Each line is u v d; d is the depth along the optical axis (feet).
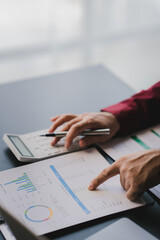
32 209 2.83
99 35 9.89
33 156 3.39
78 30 9.78
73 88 4.52
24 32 9.32
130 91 4.53
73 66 9.14
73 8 9.99
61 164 3.34
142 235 2.65
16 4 9.67
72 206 2.88
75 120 3.70
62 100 4.29
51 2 9.92
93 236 2.62
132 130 3.89
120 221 2.75
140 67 9.56
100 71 4.91
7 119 3.93
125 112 3.88
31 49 9.18
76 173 3.24
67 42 9.50
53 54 9.34
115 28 10.07
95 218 2.79
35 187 3.05
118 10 10.48
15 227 2.33
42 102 4.24
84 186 3.10
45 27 9.55
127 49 9.98
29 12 9.64
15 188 3.03
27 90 4.43
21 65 8.94
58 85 4.56
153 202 2.98
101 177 3.09
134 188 2.98
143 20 10.46
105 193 3.04
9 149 3.52
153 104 4.03
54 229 2.67
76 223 2.73
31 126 3.87
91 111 4.14
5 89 4.42
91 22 10.06
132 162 3.11
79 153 3.51
